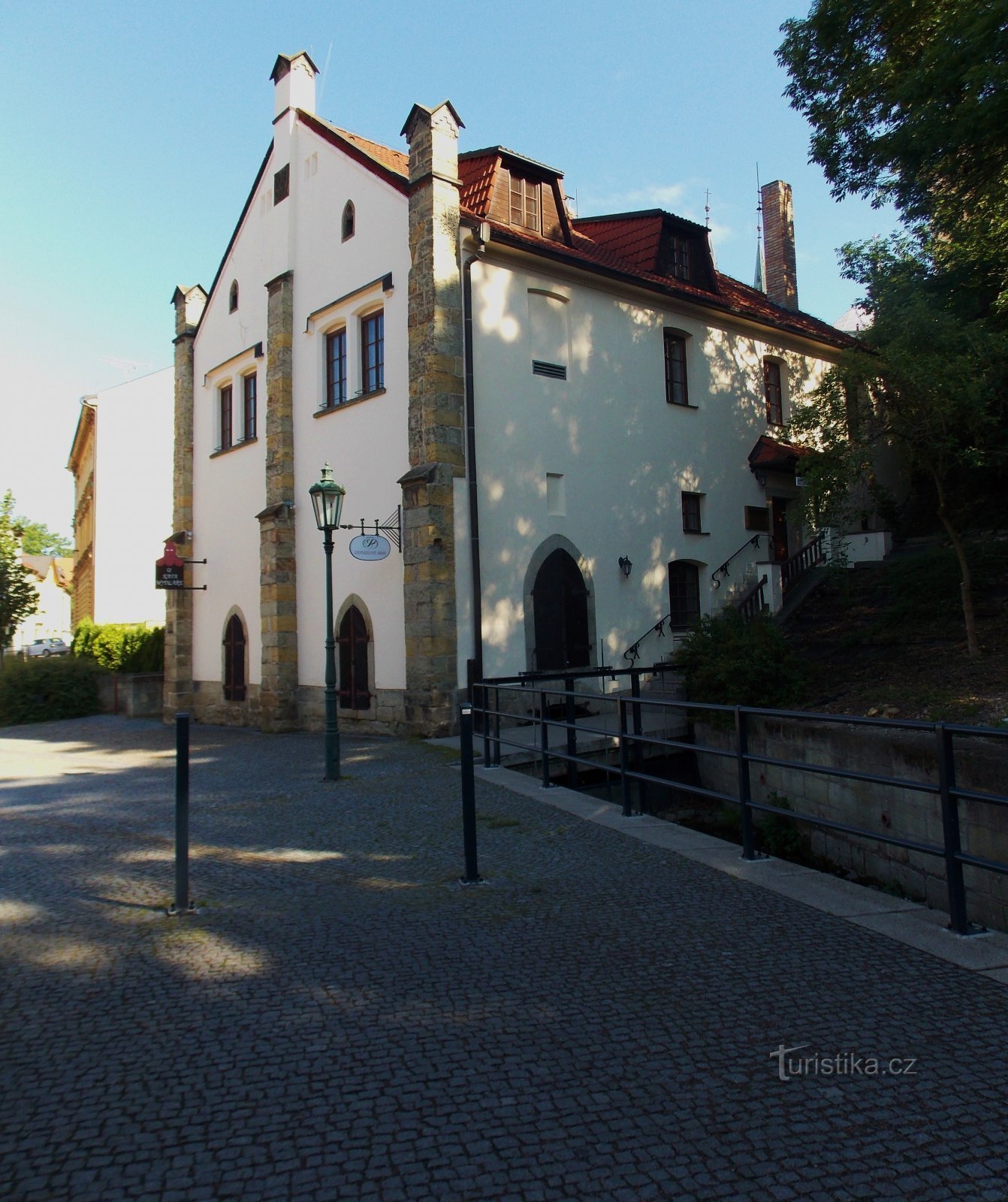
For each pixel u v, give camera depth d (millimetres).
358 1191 2834
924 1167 2896
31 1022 4148
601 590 16594
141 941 5238
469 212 15086
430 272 14367
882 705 11648
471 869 6309
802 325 22609
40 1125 3248
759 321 20172
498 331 15266
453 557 14172
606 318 17250
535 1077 3537
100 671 24297
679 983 4441
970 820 7836
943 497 12984
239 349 20078
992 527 18688
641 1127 3168
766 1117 3215
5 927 5559
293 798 9766
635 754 13141
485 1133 3146
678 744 7691
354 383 16250
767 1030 3912
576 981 4500
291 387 18047
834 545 18219
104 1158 3031
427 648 13883
